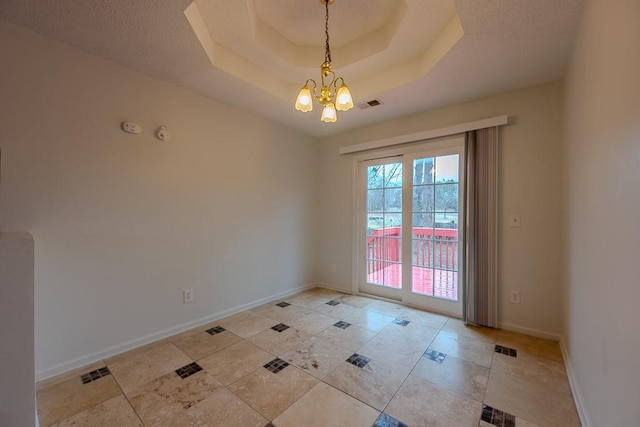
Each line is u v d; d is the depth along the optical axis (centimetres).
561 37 179
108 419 147
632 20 89
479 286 270
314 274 413
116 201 215
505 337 244
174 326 251
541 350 221
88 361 201
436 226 308
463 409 154
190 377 185
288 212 370
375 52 229
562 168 230
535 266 247
